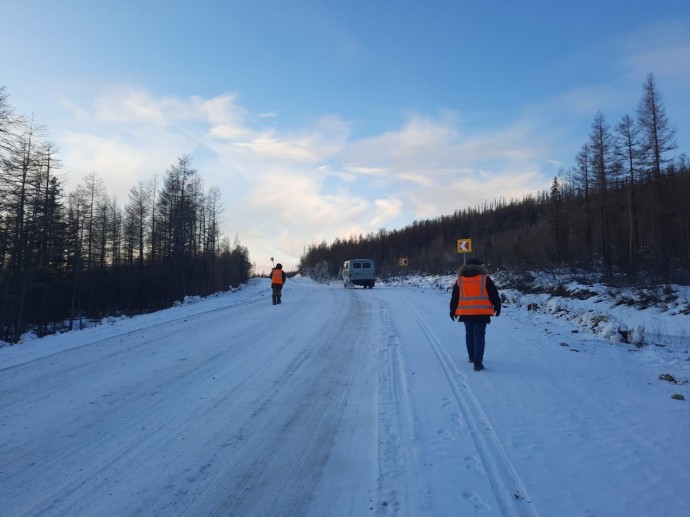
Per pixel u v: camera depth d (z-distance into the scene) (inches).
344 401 222.5
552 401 213.0
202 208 2012.8
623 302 608.4
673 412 197.8
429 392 230.8
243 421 198.5
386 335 405.7
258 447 170.9
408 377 260.7
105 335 464.4
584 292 710.5
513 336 383.6
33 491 140.6
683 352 329.4
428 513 123.3
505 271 1344.7
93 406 223.9
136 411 215.2
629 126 1342.3
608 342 363.3
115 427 195.0
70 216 1681.8
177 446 173.3
